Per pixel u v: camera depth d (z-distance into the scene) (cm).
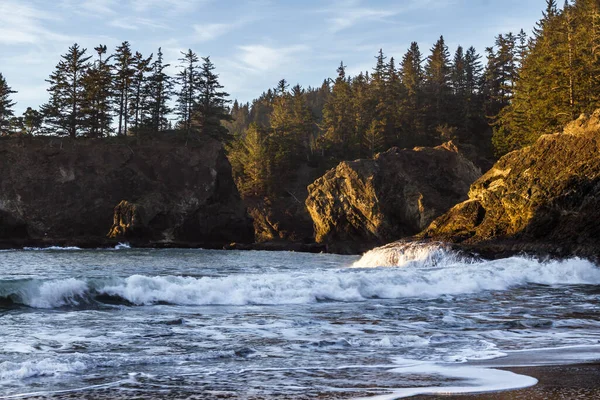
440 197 6900
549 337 1184
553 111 6625
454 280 2277
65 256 4934
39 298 1510
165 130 9931
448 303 1786
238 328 1245
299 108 13962
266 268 3331
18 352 944
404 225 7031
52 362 850
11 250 6291
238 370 842
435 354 983
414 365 888
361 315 1484
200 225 8288
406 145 11338
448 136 9825
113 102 9681
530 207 3534
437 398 669
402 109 11825
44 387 725
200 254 5625
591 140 3544
